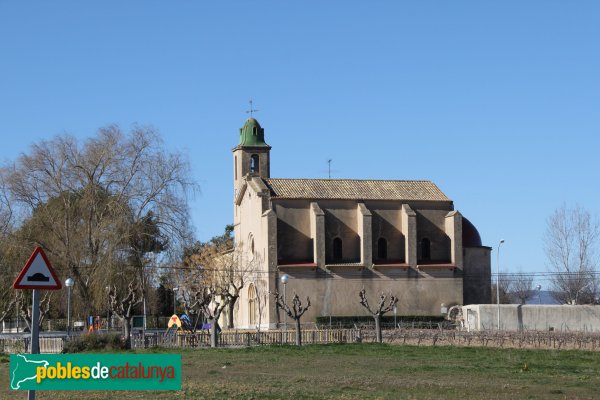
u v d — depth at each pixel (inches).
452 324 3575.3
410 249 3757.4
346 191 3843.5
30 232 2790.4
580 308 3294.8
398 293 3708.2
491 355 2049.7
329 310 3624.5
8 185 2792.8
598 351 2253.9
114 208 2785.4
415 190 3946.9
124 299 2511.1
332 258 3737.7
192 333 2596.0
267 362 1834.4
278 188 3782.0
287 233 3703.3
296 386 1310.3
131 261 2768.2
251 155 4771.2
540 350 2263.8
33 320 761.0
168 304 4256.9
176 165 2906.0
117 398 1141.7
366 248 3708.2
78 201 2827.3
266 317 3587.6
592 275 4355.3
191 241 2893.7
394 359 1919.3
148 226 2815.0
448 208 3907.5
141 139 2906.0
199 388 1262.3
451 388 1298.0
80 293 2839.6
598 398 1189.7
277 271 3592.5
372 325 3543.3
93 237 2775.6
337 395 1182.9
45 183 2817.4
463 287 3823.8
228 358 1957.4
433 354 2071.9
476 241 3946.9
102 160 2851.9
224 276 3612.2
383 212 3823.8
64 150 2856.8
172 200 2859.3
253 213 3801.7
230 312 3590.1
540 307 3307.1
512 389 1294.3
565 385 1370.6
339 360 1887.3
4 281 2792.8
